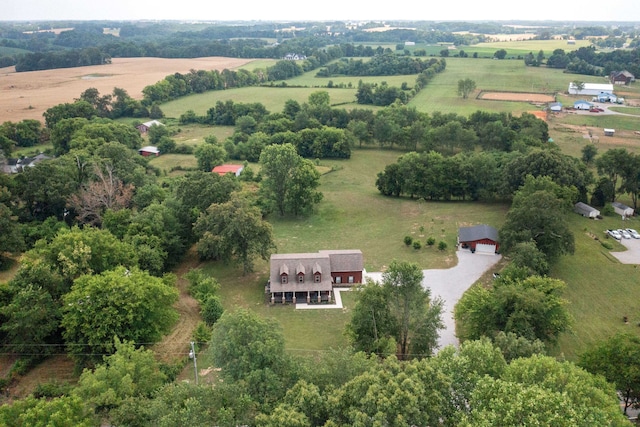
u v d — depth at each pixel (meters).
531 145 140.38
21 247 89.06
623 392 49.91
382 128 168.00
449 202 125.62
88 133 145.75
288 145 117.75
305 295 81.25
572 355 62.91
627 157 113.31
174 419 37.41
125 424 42.91
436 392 37.53
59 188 104.38
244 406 39.44
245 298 81.31
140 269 78.44
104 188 104.38
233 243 85.69
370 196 131.25
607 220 109.62
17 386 58.16
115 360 49.53
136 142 165.62
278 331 49.12
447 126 154.00
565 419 33.00
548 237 82.75
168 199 98.25
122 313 59.78
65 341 64.69
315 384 42.91
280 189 118.50
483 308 61.25
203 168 150.50
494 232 96.12
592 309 74.62
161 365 59.97
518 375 39.69
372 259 94.06
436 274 86.81
